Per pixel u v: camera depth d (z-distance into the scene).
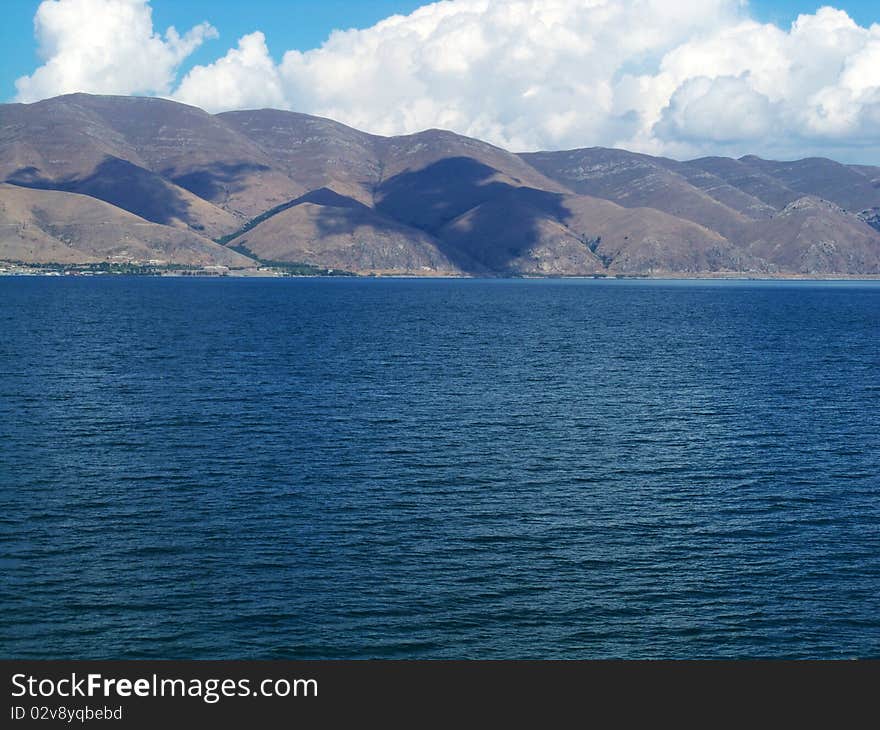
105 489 49.19
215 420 67.88
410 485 51.16
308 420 68.56
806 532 43.91
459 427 67.25
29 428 64.12
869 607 35.75
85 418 67.81
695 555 40.72
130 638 32.59
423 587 36.88
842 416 73.44
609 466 56.22
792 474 54.69
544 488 51.09
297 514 45.50
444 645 32.66
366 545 41.28
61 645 32.09
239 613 34.41
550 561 39.75
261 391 81.62
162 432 63.50
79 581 36.81
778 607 35.69
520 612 34.94
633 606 35.62
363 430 65.44
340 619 34.12
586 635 33.47
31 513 44.84
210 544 41.06
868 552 41.28
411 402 77.62
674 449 61.03
